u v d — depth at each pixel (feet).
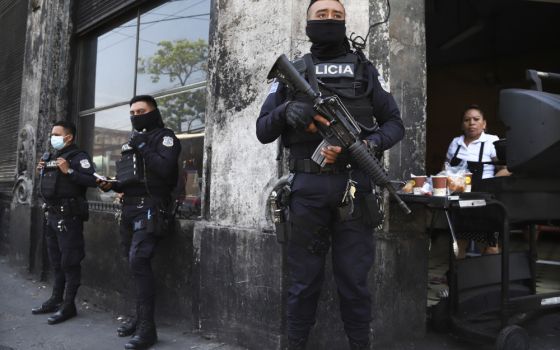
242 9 10.66
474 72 31.63
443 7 23.88
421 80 10.50
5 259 21.94
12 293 15.75
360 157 6.87
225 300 10.41
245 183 10.27
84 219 13.11
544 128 8.12
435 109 33.01
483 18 25.17
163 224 10.71
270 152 9.77
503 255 8.82
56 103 18.43
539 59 29.25
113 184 11.73
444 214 10.55
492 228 9.82
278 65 7.06
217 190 10.92
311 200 7.19
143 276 10.50
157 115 11.14
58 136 12.69
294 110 6.78
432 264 19.11
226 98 10.88
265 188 9.83
